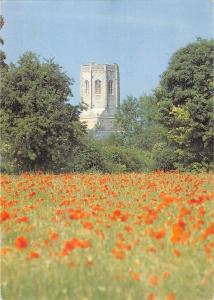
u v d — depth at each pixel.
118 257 6.50
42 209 10.29
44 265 6.57
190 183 15.41
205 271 6.52
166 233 7.43
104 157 48.59
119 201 11.09
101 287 6.13
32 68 33.84
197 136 37.88
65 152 34.38
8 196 12.93
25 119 32.50
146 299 6.01
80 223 8.16
